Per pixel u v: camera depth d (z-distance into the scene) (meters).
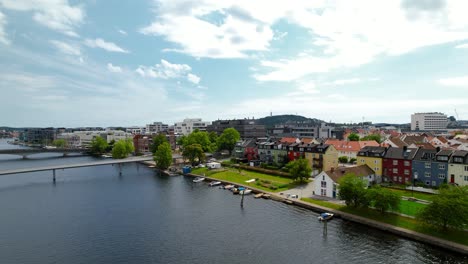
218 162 151.38
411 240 55.97
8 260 51.00
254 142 152.12
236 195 93.31
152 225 66.69
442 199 56.12
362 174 90.56
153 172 141.00
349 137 187.50
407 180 91.62
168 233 61.97
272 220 68.81
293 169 102.25
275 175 116.88
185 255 52.38
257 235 60.28
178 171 138.00
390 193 65.19
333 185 82.31
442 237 54.12
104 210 78.12
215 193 96.50
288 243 56.28
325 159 114.00
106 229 64.56
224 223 67.38
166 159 140.38
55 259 51.38
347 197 71.56
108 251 54.16
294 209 76.88
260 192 94.56
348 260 49.50
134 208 79.75
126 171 144.88
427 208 56.88
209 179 117.62
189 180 119.94
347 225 64.38
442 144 151.25
